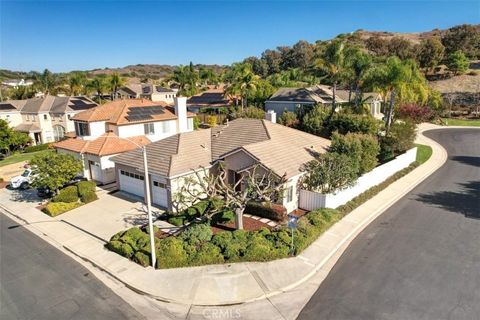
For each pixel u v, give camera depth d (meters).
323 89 52.22
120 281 14.67
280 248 15.81
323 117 36.78
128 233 18.12
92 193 24.95
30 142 50.16
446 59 85.25
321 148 27.31
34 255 17.34
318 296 13.10
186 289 13.82
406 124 32.53
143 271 15.23
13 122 54.97
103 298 13.55
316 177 22.03
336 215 19.80
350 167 22.20
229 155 23.62
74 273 15.46
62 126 53.03
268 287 13.74
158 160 24.09
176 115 39.34
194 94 80.81
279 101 48.75
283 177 19.28
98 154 28.83
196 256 15.41
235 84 55.62
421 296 12.82
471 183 26.59
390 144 31.25
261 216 20.55
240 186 23.64
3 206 25.59
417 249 16.41
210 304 12.94
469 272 14.30
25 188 30.11
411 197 23.92
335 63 39.84
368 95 53.88
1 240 19.33
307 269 14.87
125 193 26.55
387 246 16.81
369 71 37.62
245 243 16.22
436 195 24.11
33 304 13.30
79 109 53.59
